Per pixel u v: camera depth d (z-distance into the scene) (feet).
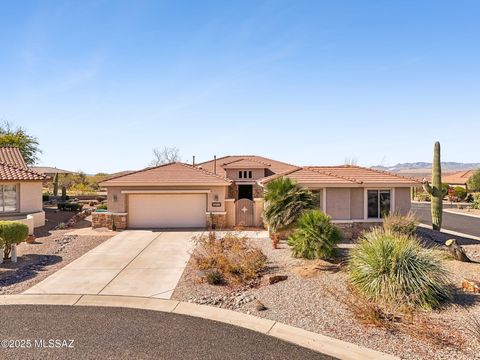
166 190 79.15
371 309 29.71
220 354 24.64
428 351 24.66
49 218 93.56
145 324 29.53
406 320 29.48
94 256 53.31
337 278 39.45
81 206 111.45
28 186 83.51
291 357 24.30
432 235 70.74
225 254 48.24
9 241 49.57
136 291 37.78
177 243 62.90
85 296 36.32
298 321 29.86
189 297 35.96
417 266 34.32
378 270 34.71
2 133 162.81
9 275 43.32
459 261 46.96
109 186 78.54
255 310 32.30
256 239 65.41
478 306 32.01
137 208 80.07
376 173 73.51
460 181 207.51
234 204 81.15
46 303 34.35
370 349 25.22
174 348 25.44
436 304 32.19
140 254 54.60
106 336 27.25
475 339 25.99
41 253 55.01
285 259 48.80
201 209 81.00
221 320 30.37
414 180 69.92
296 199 53.36
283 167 134.51
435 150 75.87
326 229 45.57
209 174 82.89
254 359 24.02
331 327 28.60
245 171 126.82
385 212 68.85
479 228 90.33
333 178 68.80
